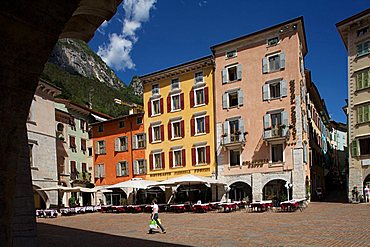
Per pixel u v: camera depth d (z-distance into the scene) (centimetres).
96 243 1394
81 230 1933
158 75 4262
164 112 4219
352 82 3422
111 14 586
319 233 1402
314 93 4506
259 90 3575
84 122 4944
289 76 3409
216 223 2005
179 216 2659
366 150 3247
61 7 355
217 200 3681
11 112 335
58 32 358
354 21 3384
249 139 3578
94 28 616
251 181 3503
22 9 327
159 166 4212
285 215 2300
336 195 4469
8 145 335
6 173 334
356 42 3425
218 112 3812
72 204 3941
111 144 4628
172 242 1341
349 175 3334
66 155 4212
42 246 1327
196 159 3922
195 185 3869
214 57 3903
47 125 3509
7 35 323
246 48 3694
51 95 3628
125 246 1294
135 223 2286
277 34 3506
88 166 4884
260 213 2584
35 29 339
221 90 3822
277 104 3450
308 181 3522
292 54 3409
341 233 1380
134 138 4419
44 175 3391
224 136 3716
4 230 331
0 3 312
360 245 1116
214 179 3462
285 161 3331
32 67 346
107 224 2277
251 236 1400
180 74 4141
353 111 3384
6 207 334
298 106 3325
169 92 4200
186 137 4019
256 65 3616
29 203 677
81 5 551
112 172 4581
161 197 4119
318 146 4812
